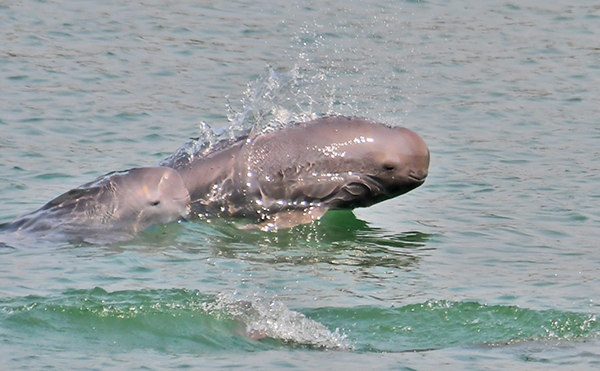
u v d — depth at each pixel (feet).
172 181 154.61
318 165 157.69
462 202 171.22
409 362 105.19
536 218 162.20
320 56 276.41
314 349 108.99
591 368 103.76
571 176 185.16
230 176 157.69
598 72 267.59
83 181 173.27
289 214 158.92
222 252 143.64
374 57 277.03
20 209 157.58
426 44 292.20
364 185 158.81
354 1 340.59
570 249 147.33
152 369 101.55
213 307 118.93
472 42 295.48
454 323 116.67
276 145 158.30
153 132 205.77
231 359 105.29
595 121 224.74
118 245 144.05
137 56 266.16
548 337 112.88
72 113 215.10
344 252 145.89
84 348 106.93
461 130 215.72
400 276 134.62
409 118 223.71
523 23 318.86
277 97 181.57
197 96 235.20
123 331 111.86
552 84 255.70
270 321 115.85
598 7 339.57
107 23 297.53
